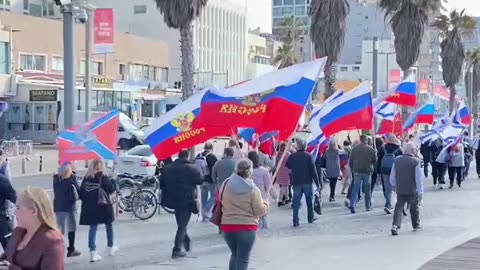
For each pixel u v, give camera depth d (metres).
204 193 15.75
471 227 14.48
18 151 35.19
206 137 11.89
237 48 97.00
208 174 15.57
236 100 9.82
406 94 22.34
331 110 16.09
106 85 54.97
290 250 11.70
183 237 11.23
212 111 9.92
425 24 38.22
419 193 13.45
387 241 12.65
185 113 11.77
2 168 10.99
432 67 100.31
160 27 80.31
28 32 54.03
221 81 79.88
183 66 28.41
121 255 11.60
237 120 9.91
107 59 62.59
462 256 10.96
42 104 49.47
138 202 16.53
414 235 13.38
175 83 74.44
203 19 86.50
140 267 10.50
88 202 11.16
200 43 85.94
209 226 15.05
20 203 4.41
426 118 26.59
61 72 56.41
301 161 14.95
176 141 11.88
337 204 19.38
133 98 57.19
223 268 10.26
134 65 67.69
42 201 4.42
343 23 31.94
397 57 38.47
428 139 27.62
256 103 9.78
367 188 17.59
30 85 48.38
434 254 11.20
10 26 49.66
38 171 31.27
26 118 49.69
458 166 24.19
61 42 57.91
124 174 20.31
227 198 8.18
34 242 4.37
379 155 19.09
